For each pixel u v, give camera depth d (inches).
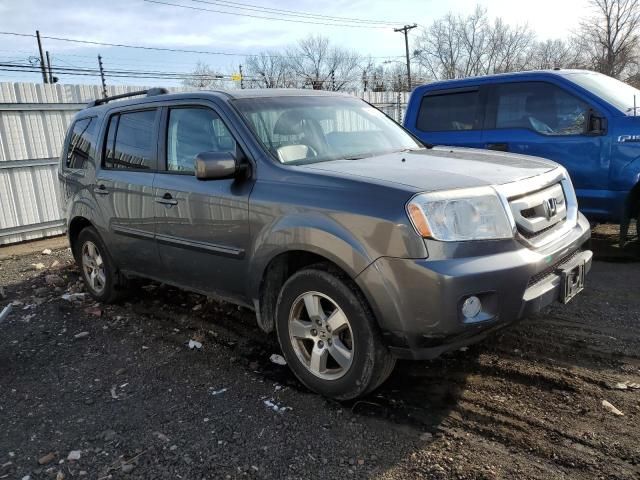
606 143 229.6
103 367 160.7
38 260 318.0
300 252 133.9
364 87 1788.9
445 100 281.4
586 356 148.4
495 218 117.6
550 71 253.8
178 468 110.7
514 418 121.7
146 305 212.1
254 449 115.7
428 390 135.9
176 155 168.7
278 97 167.9
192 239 159.5
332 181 127.3
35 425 130.2
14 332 193.8
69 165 221.9
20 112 375.2
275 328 149.9
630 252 252.4
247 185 143.6
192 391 142.4
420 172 128.3
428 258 111.1
